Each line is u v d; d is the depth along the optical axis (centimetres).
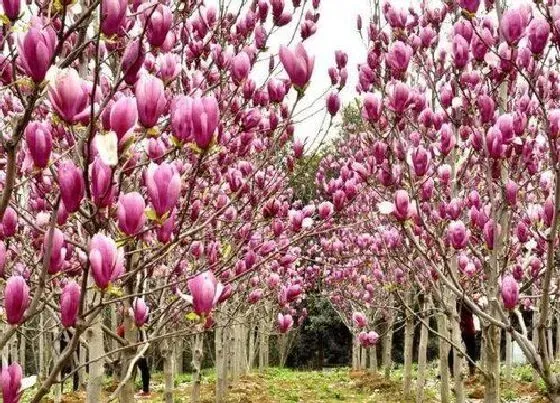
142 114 194
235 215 447
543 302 341
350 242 1118
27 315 194
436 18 522
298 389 1589
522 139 379
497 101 440
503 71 358
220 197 446
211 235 455
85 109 197
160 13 243
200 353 829
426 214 499
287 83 390
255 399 1362
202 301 211
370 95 369
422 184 392
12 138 188
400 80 366
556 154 316
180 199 439
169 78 298
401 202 348
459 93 489
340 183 459
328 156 1027
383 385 1483
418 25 568
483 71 416
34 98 181
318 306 2691
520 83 442
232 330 1348
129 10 310
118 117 186
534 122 439
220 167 482
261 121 453
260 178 435
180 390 1519
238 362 1575
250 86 385
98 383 397
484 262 430
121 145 187
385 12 471
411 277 738
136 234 193
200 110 208
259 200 434
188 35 454
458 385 630
